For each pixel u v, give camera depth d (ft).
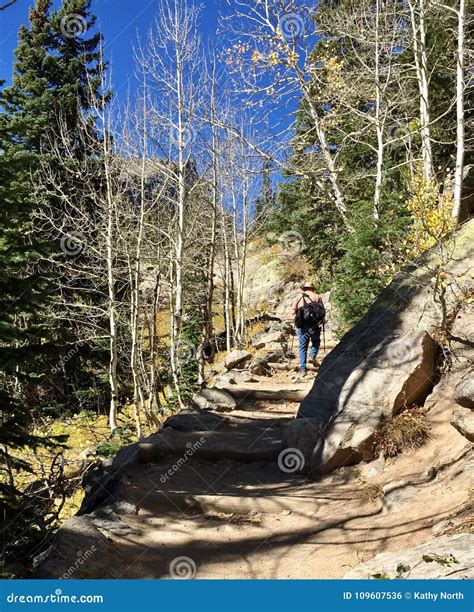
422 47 53.31
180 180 58.59
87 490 22.91
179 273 54.65
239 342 72.59
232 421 28.99
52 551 15.60
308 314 40.52
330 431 21.84
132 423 50.01
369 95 60.44
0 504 20.31
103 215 59.88
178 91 58.08
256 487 21.08
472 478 16.56
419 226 35.09
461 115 48.16
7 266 22.65
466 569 11.69
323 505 18.99
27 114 67.51
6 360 21.95
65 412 50.98
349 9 60.08
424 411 21.70
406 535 15.39
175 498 20.02
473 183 48.06
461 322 23.54
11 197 22.74
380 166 55.11
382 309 27.02
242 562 16.10
